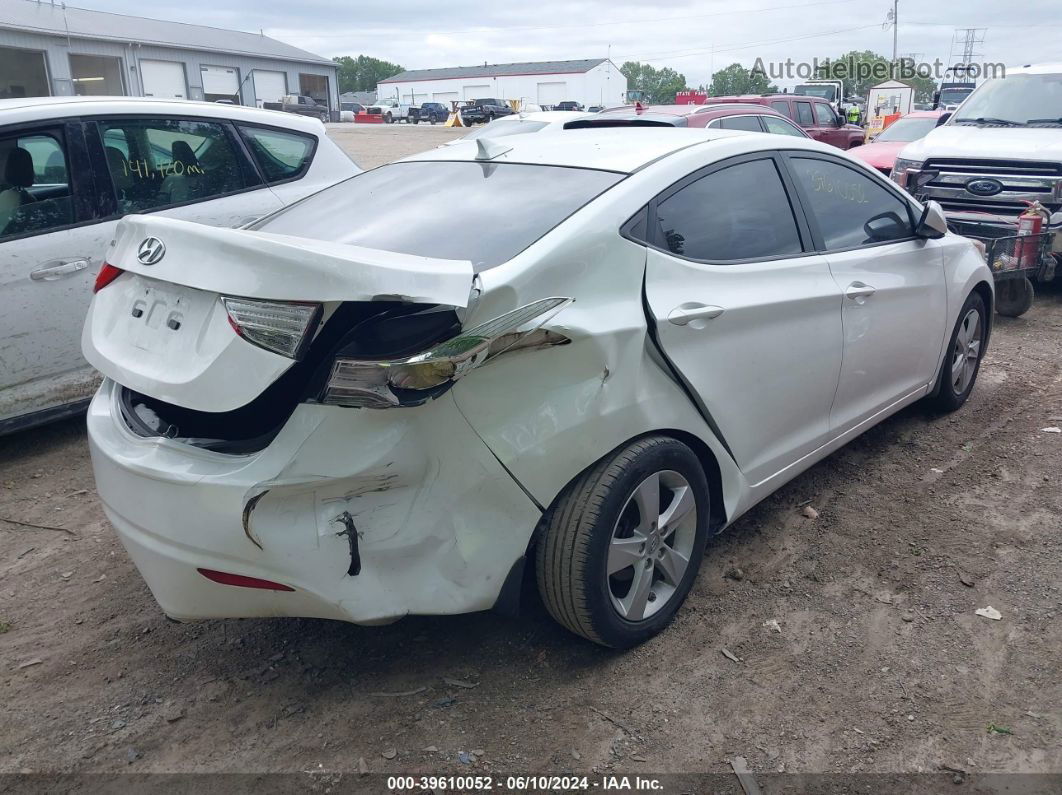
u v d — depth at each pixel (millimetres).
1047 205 7602
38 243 4691
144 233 2646
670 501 3078
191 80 35750
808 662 3010
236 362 2311
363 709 2809
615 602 2912
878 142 12945
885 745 2635
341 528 2385
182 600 2551
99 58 31156
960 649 3061
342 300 2211
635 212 2955
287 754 2629
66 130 4879
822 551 3723
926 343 4539
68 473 4656
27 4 29688
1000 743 2631
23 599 3477
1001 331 7254
